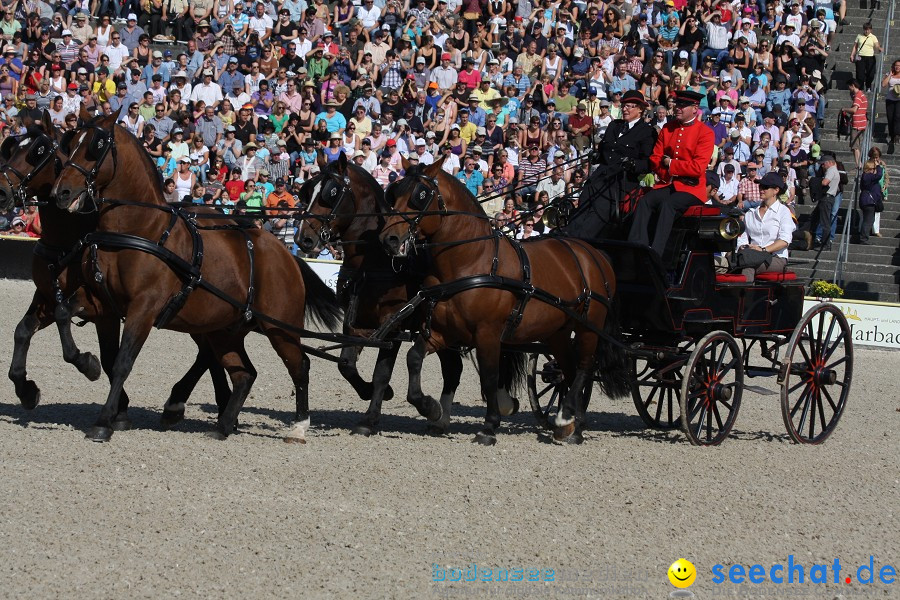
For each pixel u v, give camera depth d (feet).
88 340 72.59
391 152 102.99
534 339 46.91
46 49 120.26
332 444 44.39
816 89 118.11
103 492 35.12
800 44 122.93
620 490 39.09
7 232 108.17
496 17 122.83
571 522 34.86
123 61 120.47
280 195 97.55
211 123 108.27
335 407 55.36
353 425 49.88
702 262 48.80
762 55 118.42
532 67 117.70
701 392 48.42
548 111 112.06
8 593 26.96
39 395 43.70
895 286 103.55
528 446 46.29
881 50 123.54
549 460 43.39
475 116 110.63
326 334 44.80
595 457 44.60
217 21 125.90
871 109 123.34
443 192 44.16
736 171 99.96
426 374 68.33
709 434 48.98
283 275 45.27
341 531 32.73
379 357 47.19
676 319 48.37
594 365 48.73
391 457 42.27
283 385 61.26
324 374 66.13
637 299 49.62
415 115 112.27
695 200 49.26
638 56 118.42
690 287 48.29
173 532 31.81
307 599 27.53
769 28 124.47
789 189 105.50
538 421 53.36
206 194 99.76
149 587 27.81
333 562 30.17
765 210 54.70
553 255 47.32
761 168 104.83
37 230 107.76
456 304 44.29
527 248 46.96
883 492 41.42
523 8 125.18
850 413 60.75
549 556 31.48
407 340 47.11
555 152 102.32
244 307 43.78
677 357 49.19
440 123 110.73
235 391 44.98
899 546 34.47
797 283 52.80
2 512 32.76
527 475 40.52
